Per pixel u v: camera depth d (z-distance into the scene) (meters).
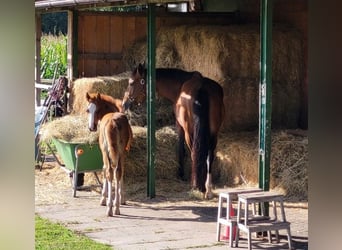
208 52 8.76
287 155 7.41
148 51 7.34
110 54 9.84
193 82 7.30
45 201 7.12
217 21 10.12
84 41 9.64
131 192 7.57
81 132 7.64
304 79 9.08
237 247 5.21
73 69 9.53
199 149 7.16
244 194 5.26
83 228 5.88
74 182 7.36
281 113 8.88
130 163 8.02
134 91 7.78
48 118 9.12
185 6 11.23
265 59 5.41
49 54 16.38
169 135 8.23
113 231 5.77
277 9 9.62
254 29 9.05
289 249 5.14
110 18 9.79
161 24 9.92
